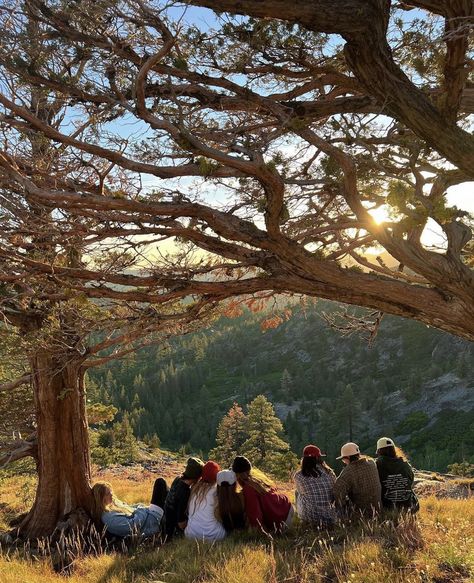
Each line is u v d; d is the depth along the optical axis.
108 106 5.06
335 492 6.78
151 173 4.81
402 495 6.91
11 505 14.59
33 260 4.72
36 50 4.66
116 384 151.62
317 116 5.53
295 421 129.38
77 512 9.68
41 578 5.75
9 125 4.79
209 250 4.99
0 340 8.17
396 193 4.41
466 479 17.34
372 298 4.93
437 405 118.81
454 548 5.18
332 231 6.03
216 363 183.38
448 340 145.12
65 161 5.46
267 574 5.08
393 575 4.71
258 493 6.84
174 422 134.12
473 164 4.22
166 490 8.59
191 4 3.97
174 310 7.16
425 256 4.66
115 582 5.46
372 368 150.50
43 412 9.95
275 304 7.82
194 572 5.43
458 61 3.88
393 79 4.09
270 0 3.72
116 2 4.43
